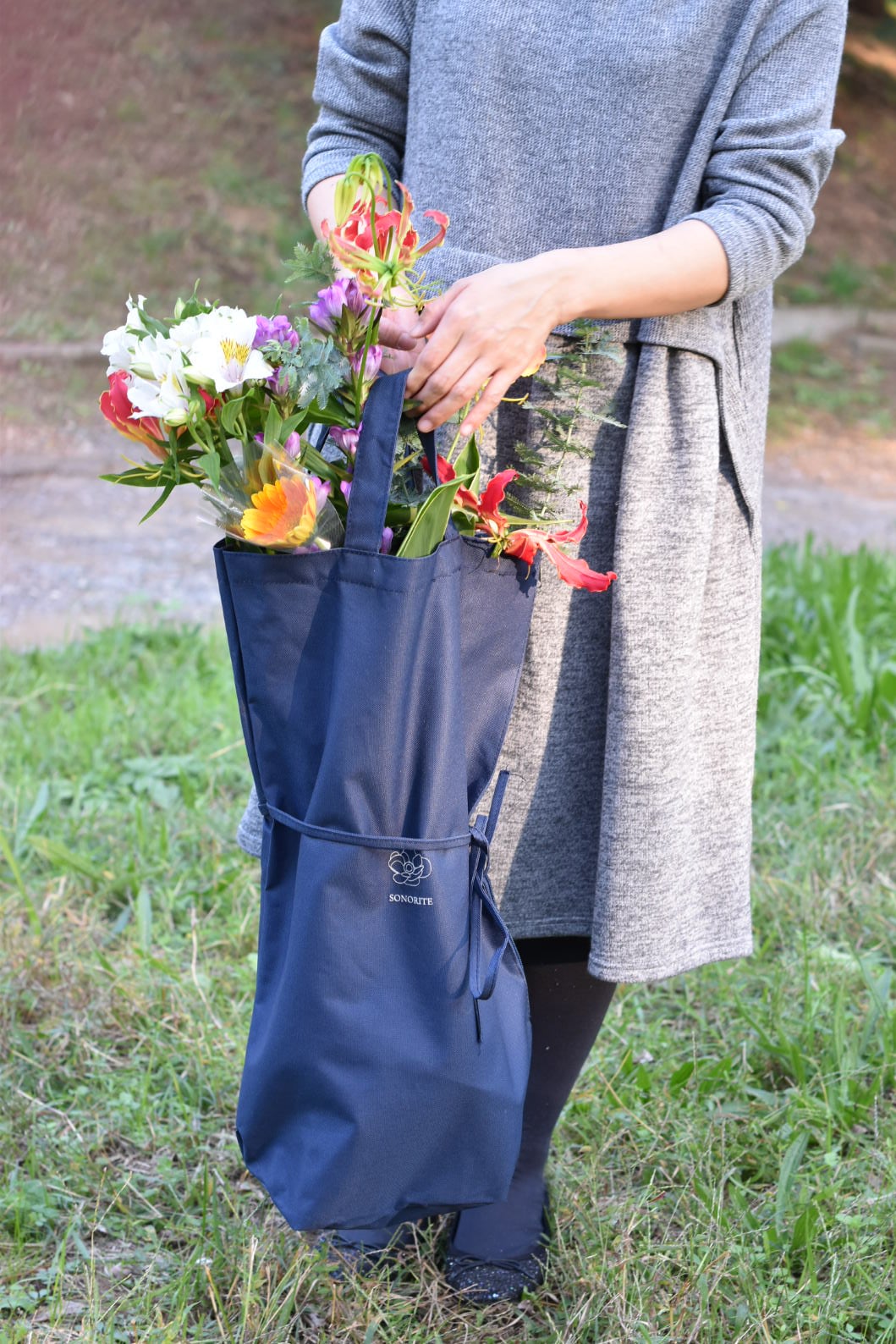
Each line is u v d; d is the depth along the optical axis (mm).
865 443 8078
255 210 9211
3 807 2934
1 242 8203
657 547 1496
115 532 5562
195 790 3035
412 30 1590
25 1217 1756
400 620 1228
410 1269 1683
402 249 1242
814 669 3533
